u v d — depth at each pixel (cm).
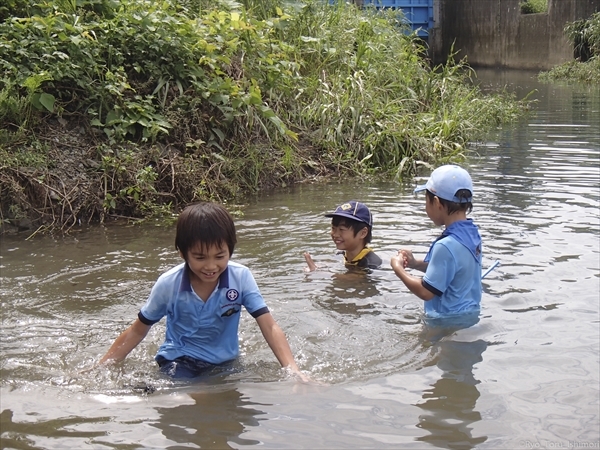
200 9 912
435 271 411
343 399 317
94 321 416
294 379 337
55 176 657
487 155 900
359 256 505
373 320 412
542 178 750
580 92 1631
